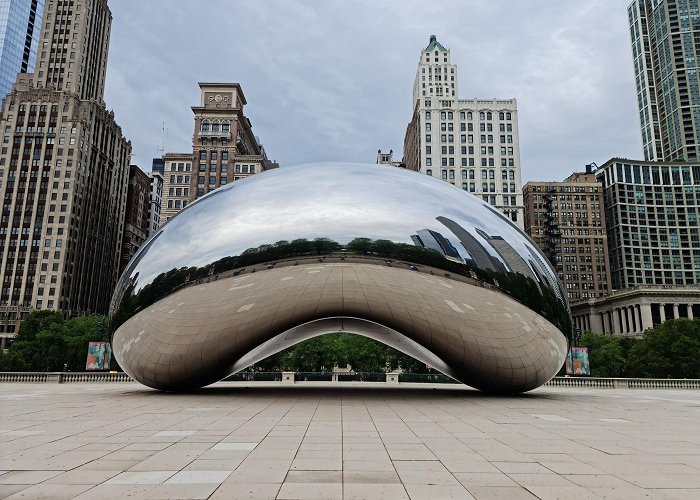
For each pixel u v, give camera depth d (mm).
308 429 8133
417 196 12898
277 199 12789
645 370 57938
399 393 16781
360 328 16000
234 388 19047
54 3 122125
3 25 166750
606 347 68312
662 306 103250
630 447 6785
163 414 10125
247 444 6766
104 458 5852
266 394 15789
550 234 138125
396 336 15305
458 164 123375
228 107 122250
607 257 144500
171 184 122125
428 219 12562
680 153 193000
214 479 4926
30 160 104812
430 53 148375
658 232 163500
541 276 13461
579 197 148000
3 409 11047
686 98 193500
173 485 4691
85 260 110312
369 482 4863
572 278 143500
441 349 13680
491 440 7234
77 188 106250
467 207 13336
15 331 95938
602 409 12117
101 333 65625
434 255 12242
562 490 4617
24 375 25172
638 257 161125
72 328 70375
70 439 7105
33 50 178125
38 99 107375
